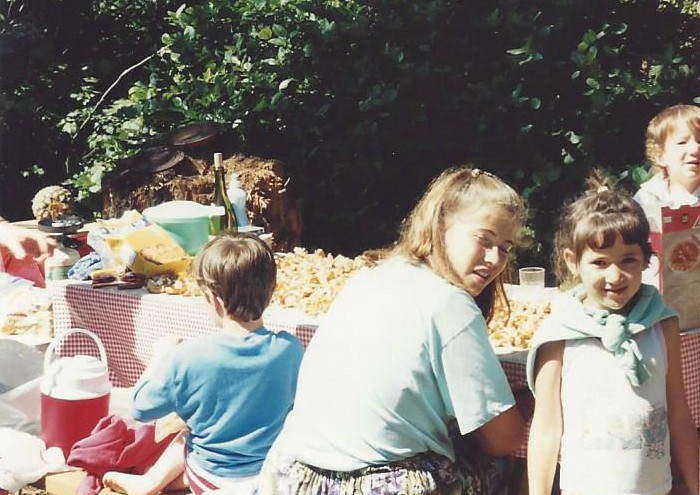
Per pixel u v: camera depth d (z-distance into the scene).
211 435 3.27
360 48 7.11
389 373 2.72
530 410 3.12
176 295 4.10
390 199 7.33
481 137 6.90
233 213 4.59
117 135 7.92
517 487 3.23
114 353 4.26
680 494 2.92
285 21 7.15
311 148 7.23
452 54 7.02
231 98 7.15
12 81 8.39
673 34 7.34
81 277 4.48
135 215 4.60
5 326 4.47
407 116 7.02
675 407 2.86
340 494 2.73
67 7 8.87
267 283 3.32
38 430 3.90
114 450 3.57
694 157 4.06
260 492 2.90
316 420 2.81
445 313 2.74
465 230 2.81
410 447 2.75
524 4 7.02
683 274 3.23
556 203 6.86
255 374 3.26
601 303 2.77
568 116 6.89
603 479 2.73
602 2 7.11
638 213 2.73
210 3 7.32
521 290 3.96
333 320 2.87
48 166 8.51
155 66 7.62
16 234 4.43
